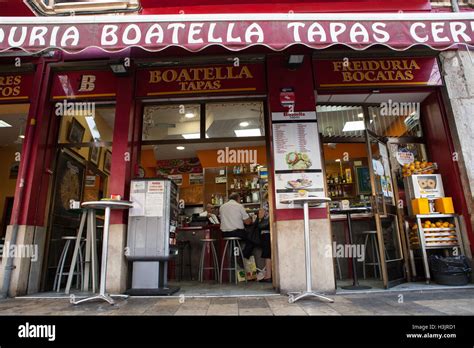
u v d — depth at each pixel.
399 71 4.53
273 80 4.29
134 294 3.71
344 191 7.94
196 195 8.91
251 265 5.25
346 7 4.06
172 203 4.24
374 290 3.75
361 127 4.89
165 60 4.50
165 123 4.88
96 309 2.95
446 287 3.81
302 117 4.13
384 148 4.79
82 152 5.31
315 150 4.03
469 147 4.34
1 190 7.82
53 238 4.50
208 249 5.52
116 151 4.21
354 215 5.23
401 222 4.59
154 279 3.83
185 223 6.25
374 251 5.15
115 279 3.81
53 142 4.62
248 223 5.13
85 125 5.28
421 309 2.71
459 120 4.43
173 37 3.01
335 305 2.96
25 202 4.09
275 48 3.00
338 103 4.86
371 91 4.51
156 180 4.12
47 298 3.65
